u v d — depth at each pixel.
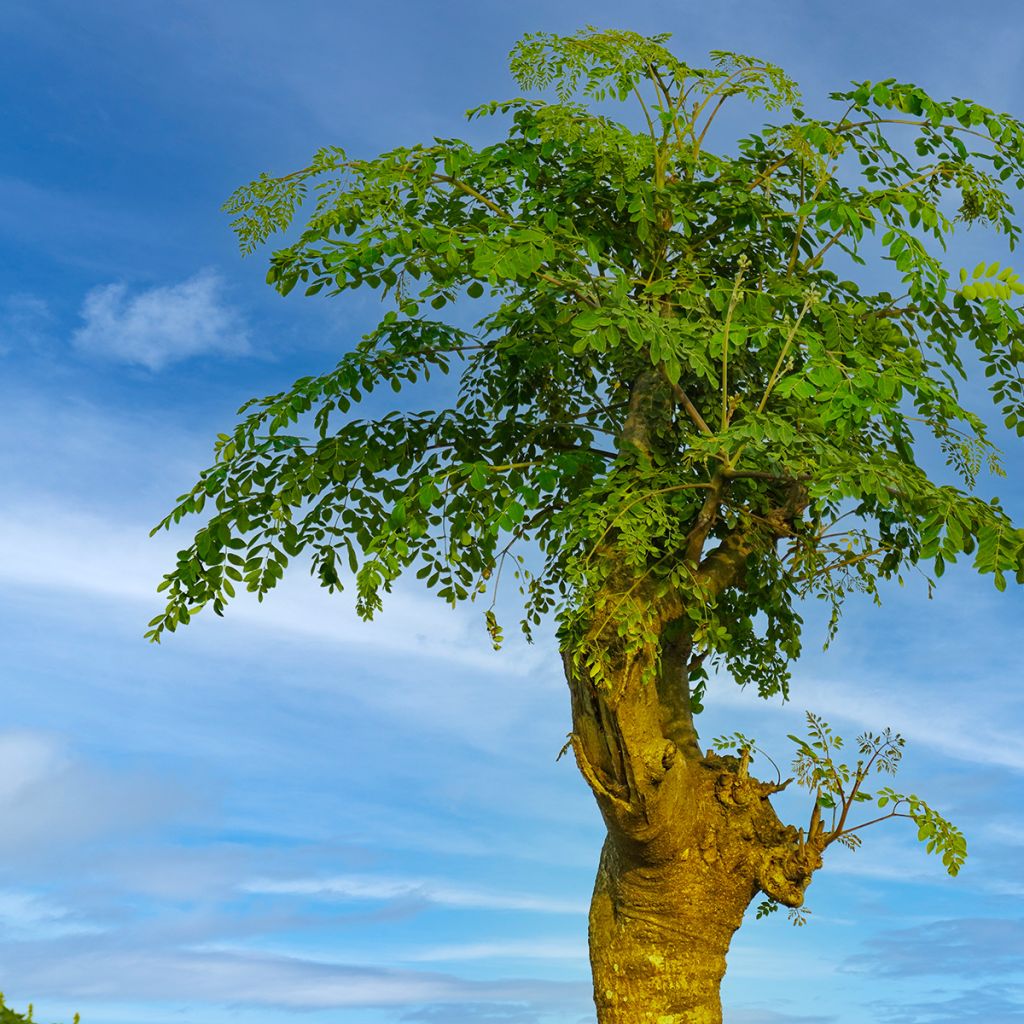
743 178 7.39
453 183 7.16
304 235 6.72
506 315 7.56
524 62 7.31
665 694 7.47
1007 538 5.59
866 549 7.31
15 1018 4.31
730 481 6.77
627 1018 7.09
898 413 6.54
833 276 7.52
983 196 7.37
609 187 7.48
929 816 6.84
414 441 8.21
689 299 6.68
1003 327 6.94
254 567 7.82
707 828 7.06
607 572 6.32
